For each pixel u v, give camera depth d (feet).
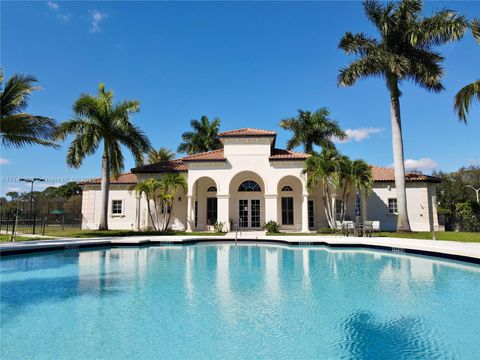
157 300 22.97
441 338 16.26
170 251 49.52
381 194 87.51
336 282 28.37
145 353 14.67
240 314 19.95
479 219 81.61
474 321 18.66
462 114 56.80
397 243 47.80
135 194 83.20
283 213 86.74
